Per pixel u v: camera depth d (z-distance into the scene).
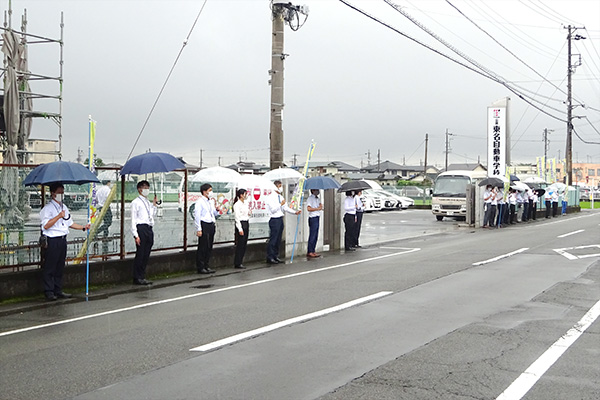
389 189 53.16
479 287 10.59
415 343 6.81
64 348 6.87
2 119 18.08
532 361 6.10
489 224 26.80
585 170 129.88
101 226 11.76
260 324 7.86
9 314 9.05
